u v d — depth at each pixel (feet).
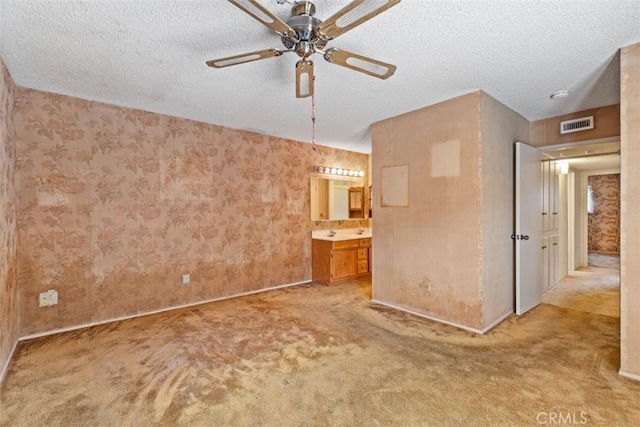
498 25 6.21
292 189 15.83
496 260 10.21
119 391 6.57
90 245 10.21
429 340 9.04
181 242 12.12
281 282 15.35
